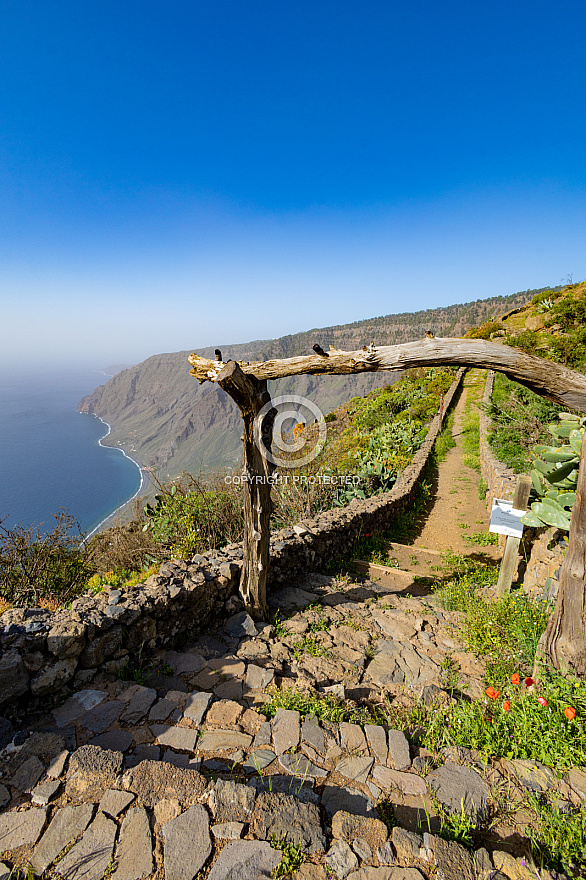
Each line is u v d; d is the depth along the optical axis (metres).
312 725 2.91
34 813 2.06
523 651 4.10
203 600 4.45
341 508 8.66
